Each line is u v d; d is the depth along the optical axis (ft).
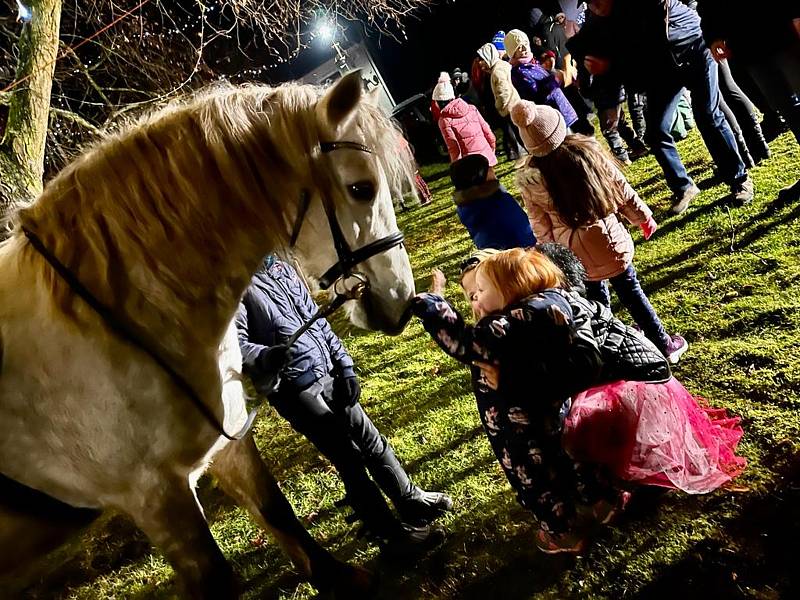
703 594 5.99
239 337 6.56
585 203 8.19
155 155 5.01
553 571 6.88
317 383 7.18
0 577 5.56
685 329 10.05
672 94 13.21
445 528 7.98
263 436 12.23
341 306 5.98
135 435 5.23
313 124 5.09
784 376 8.18
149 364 5.15
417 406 11.09
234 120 5.06
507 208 9.41
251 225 5.17
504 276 6.22
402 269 5.58
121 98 19.29
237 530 9.50
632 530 6.95
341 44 28.89
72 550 10.16
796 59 10.52
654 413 6.43
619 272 8.73
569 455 6.59
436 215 23.18
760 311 9.68
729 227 12.59
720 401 8.21
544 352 6.01
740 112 14.70
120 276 5.02
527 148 8.40
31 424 5.08
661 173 17.12
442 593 7.17
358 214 5.25
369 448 7.72
